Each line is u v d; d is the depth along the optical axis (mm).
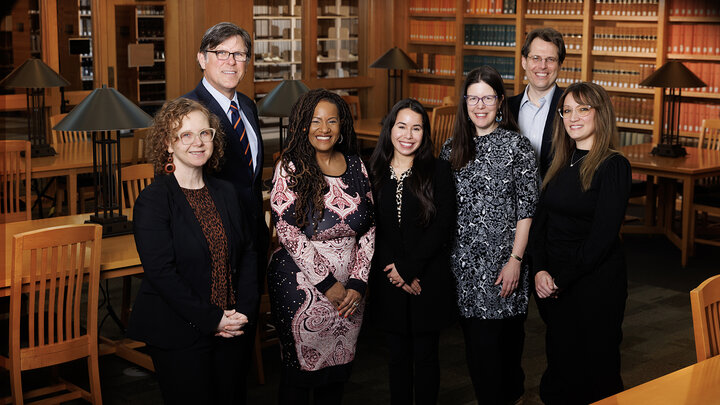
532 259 3168
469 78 3090
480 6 9875
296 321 2822
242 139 3111
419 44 10688
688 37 8094
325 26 10156
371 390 3869
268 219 3988
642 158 6770
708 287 2328
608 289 2941
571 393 3115
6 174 5227
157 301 2607
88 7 8445
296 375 2875
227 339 2732
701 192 6906
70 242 3115
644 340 4664
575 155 3012
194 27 8977
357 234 2908
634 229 7246
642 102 8500
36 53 8148
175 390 2635
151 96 9086
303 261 2773
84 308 5121
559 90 3488
